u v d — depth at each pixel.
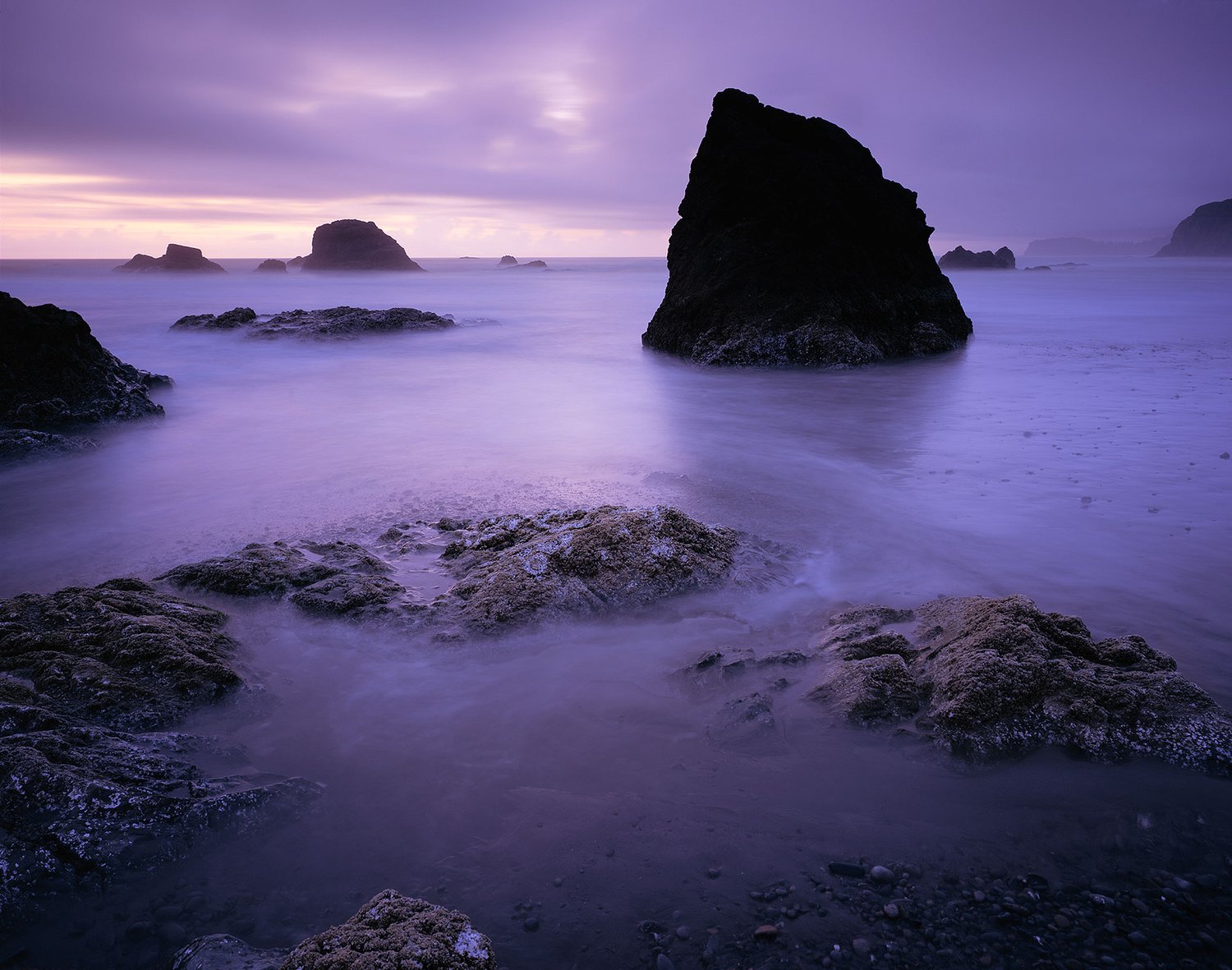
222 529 9.22
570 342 30.56
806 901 3.67
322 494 10.49
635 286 91.81
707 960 3.35
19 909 3.61
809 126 26.75
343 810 4.38
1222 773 4.56
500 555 7.53
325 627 6.55
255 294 72.88
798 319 22.83
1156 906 3.61
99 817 3.96
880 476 10.96
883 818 4.25
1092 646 5.60
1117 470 10.91
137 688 5.26
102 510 9.96
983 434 13.43
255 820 4.20
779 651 6.14
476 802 4.43
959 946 3.41
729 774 4.64
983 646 5.48
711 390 18.80
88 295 71.12
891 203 26.77
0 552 8.59
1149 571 7.53
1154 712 4.88
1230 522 8.78
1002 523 8.91
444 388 19.69
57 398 14.83
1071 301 50.09
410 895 3.75
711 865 3.91
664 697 5.52
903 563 7.84
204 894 3.77
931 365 22.00
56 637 5.80
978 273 131.00
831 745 4.91
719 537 7.97
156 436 14.23
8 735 4.57
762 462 11.89
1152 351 24.55
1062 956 3.34
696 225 27.17
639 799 4.43
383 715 5.34
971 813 4.29
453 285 95.44
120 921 3.60
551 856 3.99
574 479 11.08
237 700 5.39
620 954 3.39
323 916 3.64
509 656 6.11
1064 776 4.60
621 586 6.92
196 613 6.47
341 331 31.56
